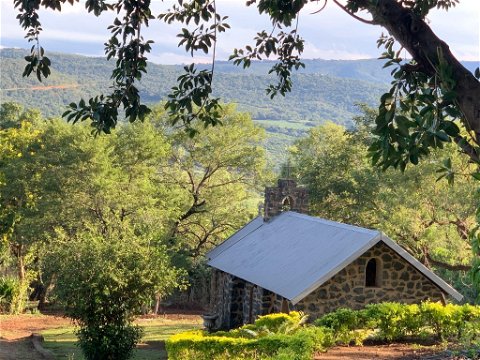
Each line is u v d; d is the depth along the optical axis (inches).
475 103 243.0
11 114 2773.1
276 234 1206.3
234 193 1887.3
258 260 1143.6
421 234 1273.4
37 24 332.8
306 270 954.7
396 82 268.5
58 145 1710.1
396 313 776.9
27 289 1774.1
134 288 972.6
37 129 1969.7
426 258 1305.4
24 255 1796.3
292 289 922.7
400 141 242.1
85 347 960.3
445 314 779.4
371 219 1738.4
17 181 1681.8
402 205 1282.0
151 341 1222.3
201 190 1867.6
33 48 335.6
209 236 1909.4
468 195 1201.4
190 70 356.8
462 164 1222.3
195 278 1867.6
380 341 776.9
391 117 242.4
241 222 1879.9
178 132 1777.8
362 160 1909.4
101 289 958.4
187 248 1849.2
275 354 623.2
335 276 913.5
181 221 1867.6
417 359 631.8
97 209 1576.0
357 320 764.6
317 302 908.6
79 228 1552.7
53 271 1072.2
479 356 599.5
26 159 1724.9
